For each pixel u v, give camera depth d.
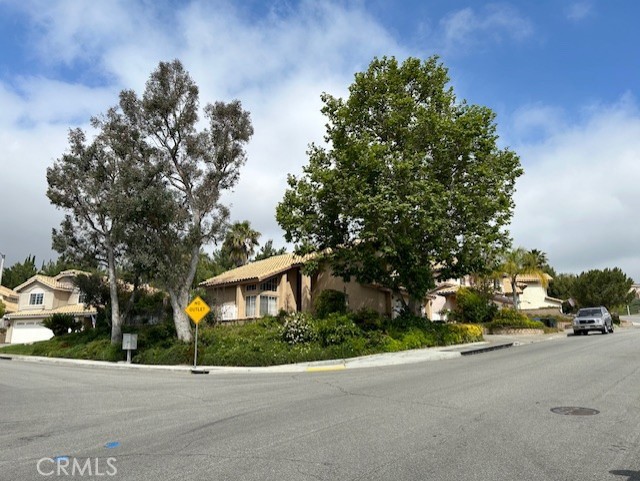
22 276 72.88
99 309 34.84
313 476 5.12
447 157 24.84
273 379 14.84
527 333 34.50
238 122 27.58
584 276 59.00
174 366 21.34
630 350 17.78
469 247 24.66
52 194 30.34
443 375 13.11
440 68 26.47
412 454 5.80
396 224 24.36
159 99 26.58
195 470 5.45
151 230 25.53
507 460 5.52
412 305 27.70
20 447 6.79
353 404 9.22
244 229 53.34
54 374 18.72
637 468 5.22
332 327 22.55
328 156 26.69
